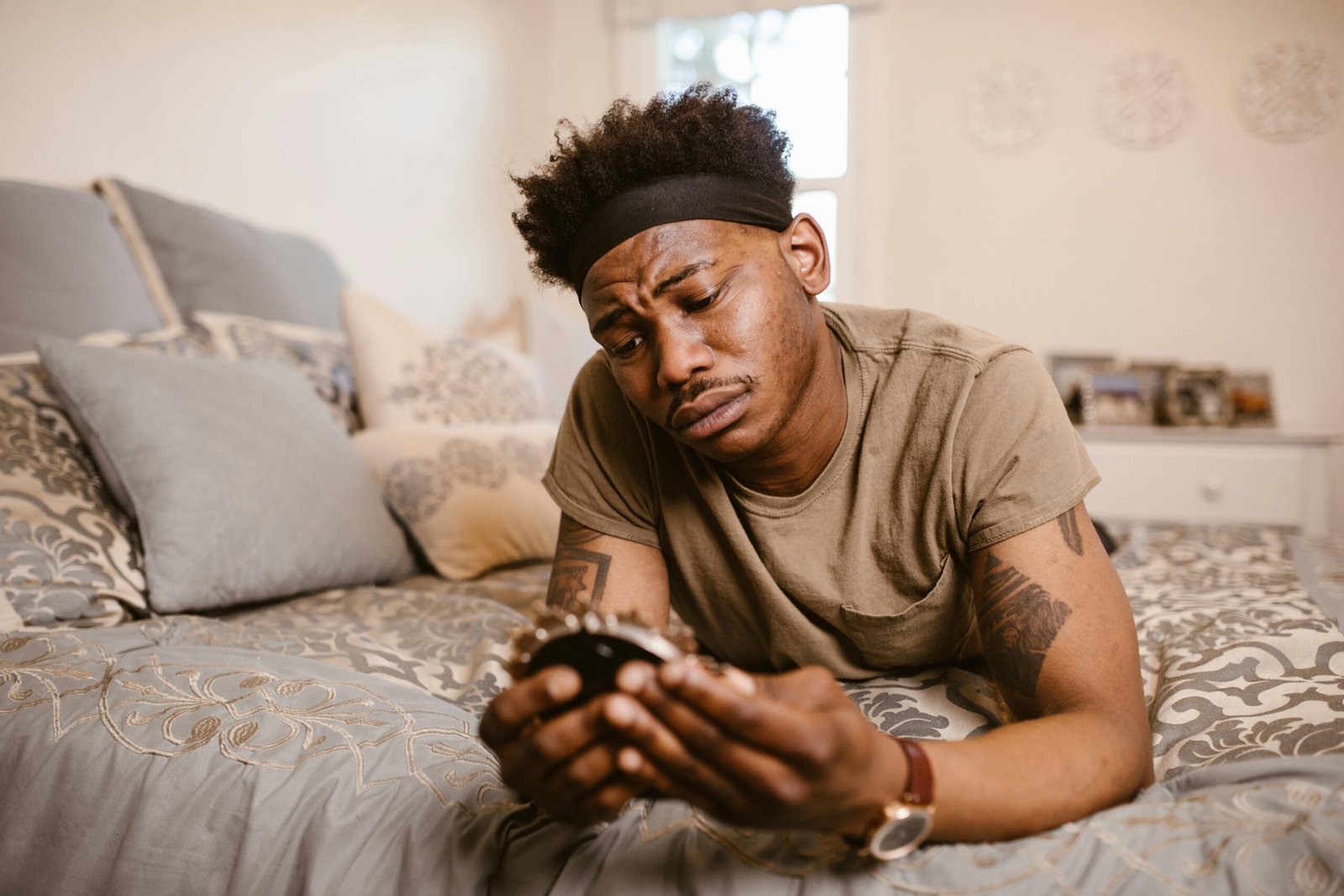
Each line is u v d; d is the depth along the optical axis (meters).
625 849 0.67
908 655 0.95
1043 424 0.81
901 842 0.58
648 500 0.97
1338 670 0.93
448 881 0.68
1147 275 3.17
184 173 2.17
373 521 1.53
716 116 0.81
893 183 3.34
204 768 0.81
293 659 1.01
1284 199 3.06
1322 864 0.55
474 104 3.26
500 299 3.44
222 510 1.29
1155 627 1.14
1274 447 2.76
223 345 1.75
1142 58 3.13
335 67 2.63
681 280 0.76
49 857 0.83
